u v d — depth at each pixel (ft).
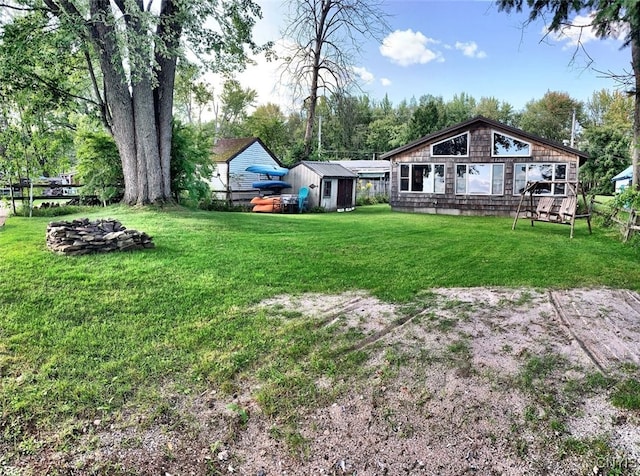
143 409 8.86
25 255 19.36
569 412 8.89
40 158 38.78
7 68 33.35
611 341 12.35
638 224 28.78
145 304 14.56
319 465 7.51
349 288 17.46
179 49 35.12
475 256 24.07
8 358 10.52
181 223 31.58
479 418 8.73
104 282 16.44
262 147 71.56
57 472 7.13
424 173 58.39
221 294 16.01
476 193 55.42
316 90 81.82
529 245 27.89
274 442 8.06
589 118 159.63
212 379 10.07
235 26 39.45
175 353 11.23
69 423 8.32
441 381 10.11
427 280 18.75
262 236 28.81
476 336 12.66
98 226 23.18
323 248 25.54
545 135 167.02
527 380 10.09
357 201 78.64
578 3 27.61
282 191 68.28
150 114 37.63
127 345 11.56
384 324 13.55
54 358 10.64
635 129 36.86
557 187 51.39
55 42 31.96
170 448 7.82
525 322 13.80
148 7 36.65
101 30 34.30
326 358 11.18
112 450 7.70
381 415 8.85
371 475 7.28
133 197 38.78
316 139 122.72
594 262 22.59
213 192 61.00
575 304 15.67
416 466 7.47
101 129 47.96
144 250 22.00
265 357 11.21
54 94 40.09
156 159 38.60
